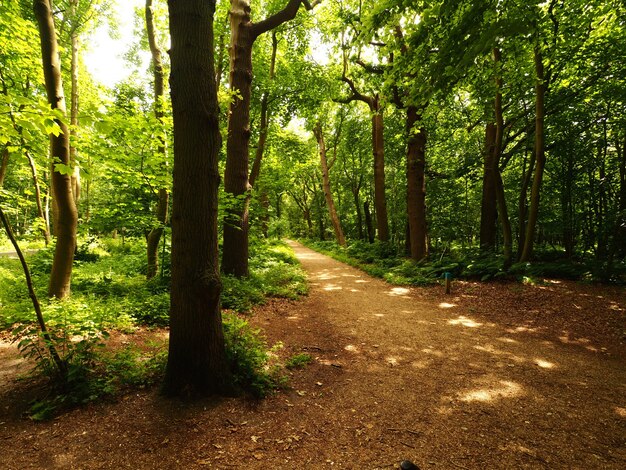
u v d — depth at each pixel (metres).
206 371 3.60
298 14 13.11
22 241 20.17
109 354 4.32
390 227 28.47
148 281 8.57
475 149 18.59
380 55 6.60
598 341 5.96
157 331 5.65
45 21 6.25
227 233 9.57
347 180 32.12
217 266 3.66
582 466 2.78
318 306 8.59
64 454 2.66
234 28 8.98
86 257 13.16
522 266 10.93
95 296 7.16
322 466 2.75
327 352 5.47
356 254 19.73
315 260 19.48
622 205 11.76
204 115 3.39
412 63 6.41
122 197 8.69
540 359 5.20
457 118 17.06
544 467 2.77
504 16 5.14
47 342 3.30
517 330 6.67
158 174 7.69
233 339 4.30
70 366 3.46
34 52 8.88
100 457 2.65
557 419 3.50
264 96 15.17
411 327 6.88
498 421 3.46
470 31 4.81
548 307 7.91
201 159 3.41
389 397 3.99
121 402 3.41
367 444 3.07
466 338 6.22
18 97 2.56
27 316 5.07
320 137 24.72
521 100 12.70
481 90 11.88
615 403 3.84
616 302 7.76
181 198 3.42
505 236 11.25
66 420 3.08
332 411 3.65
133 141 7.14
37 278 8.21
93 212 8.72
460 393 4.09
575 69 11.31
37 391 3.53
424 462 2.83
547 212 17.92
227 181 9.60
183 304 3.50
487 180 15.29
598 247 13.91
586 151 13.62
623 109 11.98
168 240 10.22
